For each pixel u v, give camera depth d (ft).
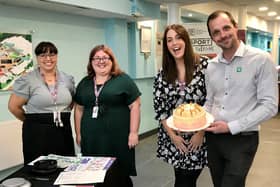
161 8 18.10
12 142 10.07
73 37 13.08
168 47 6.48
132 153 7.86
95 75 7.80
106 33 14.78
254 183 10.62
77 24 13.24
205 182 10.69
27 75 7.59
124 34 15.19
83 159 6.37
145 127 17.89
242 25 24.34
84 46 13.70
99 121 7.47
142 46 16.76
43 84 7.54
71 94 7.97
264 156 13.58
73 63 13.20
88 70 7.88
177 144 6.66
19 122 10.26
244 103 5.37
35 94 7.46
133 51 16.39
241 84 5.34
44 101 7.45
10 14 10.43
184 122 5.62
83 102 7.73
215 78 5.70
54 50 7.57
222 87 5.58
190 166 6.79
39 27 11.50
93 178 5.39
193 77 6.48
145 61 17.22
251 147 5.55
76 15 13.14
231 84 5.45
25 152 7.64
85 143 7.63
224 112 5.56
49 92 7.52
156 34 18.15
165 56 6.65
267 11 27.53
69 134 7.86
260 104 5.22
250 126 5.24
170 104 6.76
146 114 17.95
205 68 6.42
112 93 7.41
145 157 13.82
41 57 7.47
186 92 6.53
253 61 5.22
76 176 5.48
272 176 11.25
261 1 22.16
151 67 17.81
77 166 5.96
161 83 6.79
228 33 5.16
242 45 5.39
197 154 6.74
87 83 7.79
